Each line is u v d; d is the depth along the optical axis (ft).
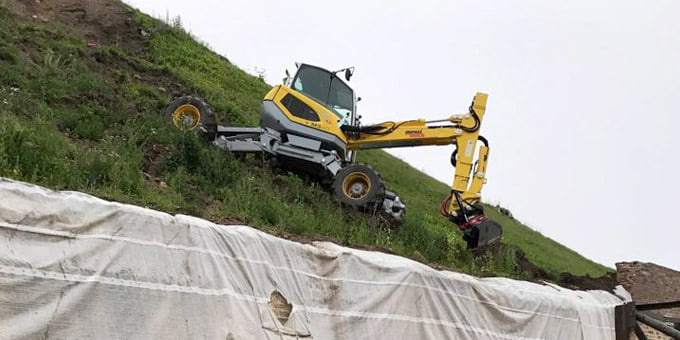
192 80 70.79
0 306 24.13
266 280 31.37
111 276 26.94
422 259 42.83
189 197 38.58
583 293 46.42
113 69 59.93
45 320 24.80
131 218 28.53
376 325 34.09
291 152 47.96
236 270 30.58
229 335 28.68
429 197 86.38
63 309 25.32
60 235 26.58
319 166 48.19
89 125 43.45
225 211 38.27
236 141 47.85
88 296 26.07
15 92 43.32
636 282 52.49
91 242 27.09
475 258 48.01
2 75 45.96
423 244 46.93
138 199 34.06
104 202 28.48
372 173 46.32
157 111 53.01
